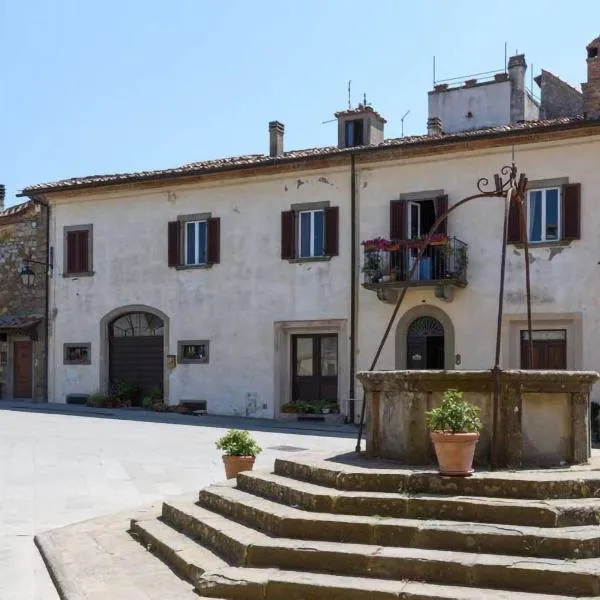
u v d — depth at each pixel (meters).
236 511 7.79
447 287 20.12
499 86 27.42
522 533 6.13
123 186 25.02
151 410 23.98
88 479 12.17
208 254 23.84
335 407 21.86
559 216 19.58
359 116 23.73
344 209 22.09
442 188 20.88
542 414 7.88
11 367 26.91
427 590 5.76
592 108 21.31
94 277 25.56
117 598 6.41
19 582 7.12
